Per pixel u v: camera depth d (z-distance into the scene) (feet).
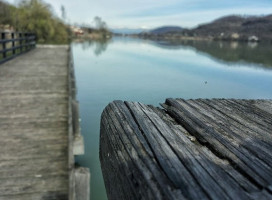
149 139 3.85
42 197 8.39
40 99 17.88
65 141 12.12
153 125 4.58
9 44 51.21
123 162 3.31
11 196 8.32
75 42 161.38
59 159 10.57
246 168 3.38
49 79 24.20
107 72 55.11
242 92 40.27
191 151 3.71
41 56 41.75
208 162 3.43
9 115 14.76
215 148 4.00
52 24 102.73
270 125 5.56
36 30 92.58
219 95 37.55
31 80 23.36
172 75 53.93
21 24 85.20
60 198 8.40
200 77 52.65
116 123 4.47
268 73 61.57
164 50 136.77
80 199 7.46
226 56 106.93
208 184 2.83
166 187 2.62
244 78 53.47
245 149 4.06
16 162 10.15
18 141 11.82
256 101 8.04
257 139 4.60
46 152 11.02
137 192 2.69
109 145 4.04
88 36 252.42
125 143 3.68
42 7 99.66
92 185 14.94
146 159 3.20
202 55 109.09
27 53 45.50
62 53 48.16
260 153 3.95
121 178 3.19
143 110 5.42
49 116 14.89
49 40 100.99
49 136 12.48
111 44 181.06
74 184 7.09
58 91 20.04
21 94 18.81
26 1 100.01
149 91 37.99
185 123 5.08
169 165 3.12
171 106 6.42
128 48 143.64
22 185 8.87
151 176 2.81
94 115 26.71
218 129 4.93
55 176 9.45
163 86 41.81
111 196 3.56
